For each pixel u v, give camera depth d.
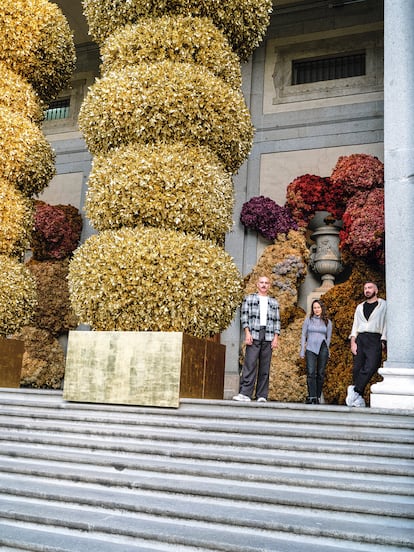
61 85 9.77
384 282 10.62
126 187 6.88
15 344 8.41
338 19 12.91
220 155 7.49
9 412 6.11
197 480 4.19
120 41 7.55
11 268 8.39
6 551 3.32
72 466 4.65
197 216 6.95
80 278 6.86
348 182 11.10
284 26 13.30
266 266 11.49
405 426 4.84
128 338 6.55
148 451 4.77
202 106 7.15
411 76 6.79
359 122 12.21
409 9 7.00
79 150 14.50
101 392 6.51
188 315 6.58
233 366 11.67
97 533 3.43
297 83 13.15
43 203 13.83
